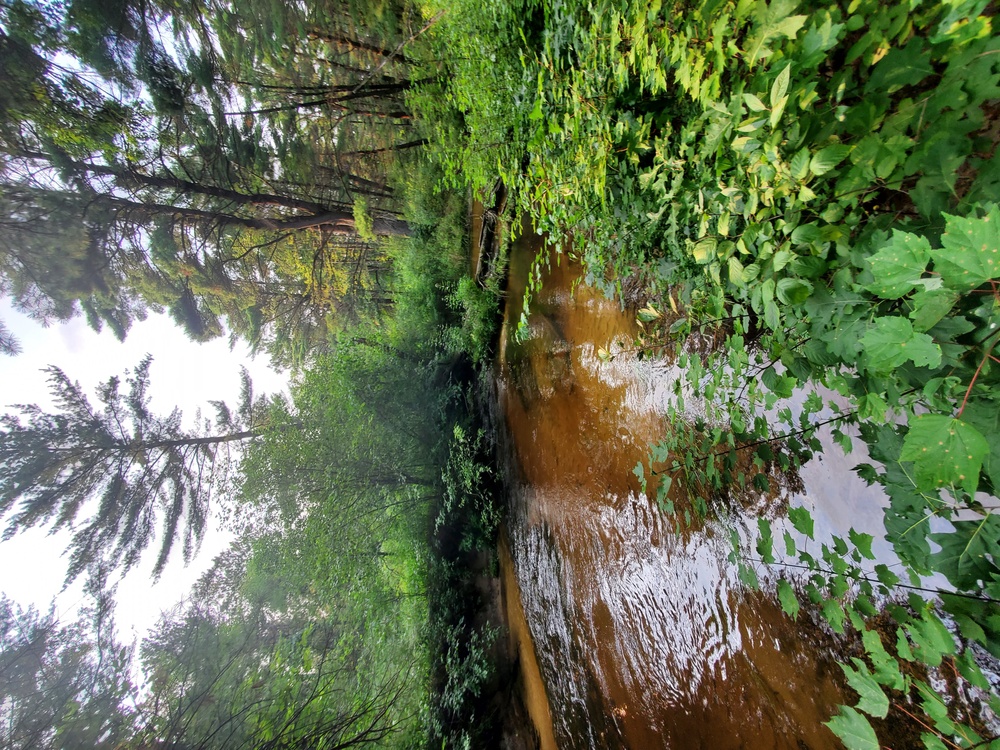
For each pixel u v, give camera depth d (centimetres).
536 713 763
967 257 120
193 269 1072
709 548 425
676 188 305
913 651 161
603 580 605
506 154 541
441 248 991
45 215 777
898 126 159
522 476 849
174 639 1140
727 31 196
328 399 1045
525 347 811
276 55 973
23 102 698
